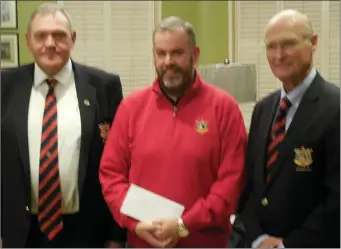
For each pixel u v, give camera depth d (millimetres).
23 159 2160
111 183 2070
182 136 2000
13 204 2180
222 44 4852
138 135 2051
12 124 2184
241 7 4707
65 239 2242
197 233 2037
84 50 4680
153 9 4711
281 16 1977
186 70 1994
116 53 4711
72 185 2205
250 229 2082
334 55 4547
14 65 4668
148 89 2127
